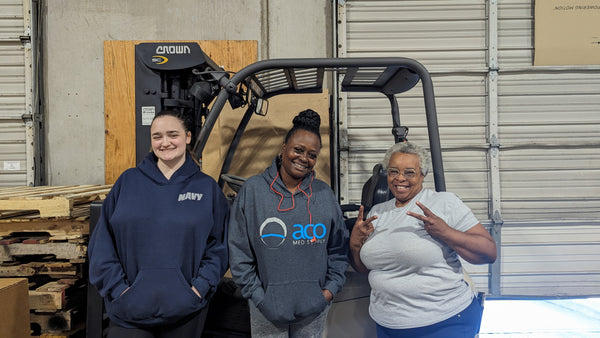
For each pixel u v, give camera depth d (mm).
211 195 1646
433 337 1548
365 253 1698
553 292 3516
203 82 2139
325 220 1609
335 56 3453
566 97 3475
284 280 1533
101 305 1987
